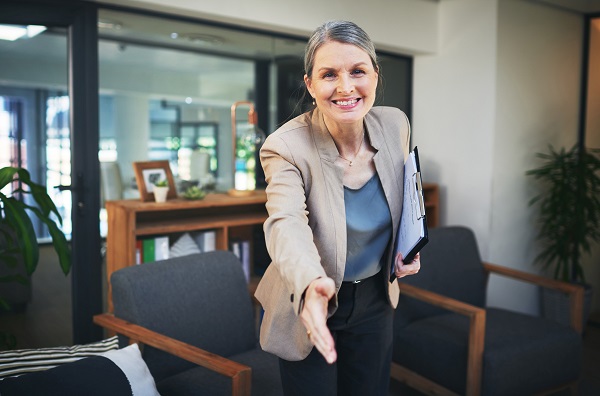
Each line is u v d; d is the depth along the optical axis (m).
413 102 4.59
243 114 3.99
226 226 3.25
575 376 2.96
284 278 1.00
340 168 1.25
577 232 4.11
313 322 0.89
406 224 1.26
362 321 1.41
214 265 2.57
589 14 4.53
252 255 3.69
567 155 4.21
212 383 2.20
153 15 3.23
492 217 4.12
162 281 2.37
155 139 3.63
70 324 3.11
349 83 1.12
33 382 1.62
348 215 1.29
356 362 1.45
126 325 2.21
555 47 4.38
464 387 2.72
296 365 1.36
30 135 3.00
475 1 4.10
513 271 3.32
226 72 3.86
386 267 1.36
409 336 2.99
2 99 2.92
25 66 2.96
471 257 3.44
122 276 2.30
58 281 3.08
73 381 1.67
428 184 4.31
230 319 2.54
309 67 1.17
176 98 3.68
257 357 2.46
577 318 2.99
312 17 3.63
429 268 3.23
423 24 4.25
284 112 4.07
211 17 3.32
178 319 2.36
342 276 1.26
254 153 3.78
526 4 4.15
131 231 2.90
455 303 2.72
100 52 3.30
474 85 4.15
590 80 4.61
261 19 3.41
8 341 2.89
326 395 1.36
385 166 1.31
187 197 3.20
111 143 3.40
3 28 2.88
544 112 4.36
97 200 3.16
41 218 2.30
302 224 1.12
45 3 2.92
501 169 4.13
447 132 4.36
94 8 3.05
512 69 4.11
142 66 3.47
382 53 4.36
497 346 2.71
